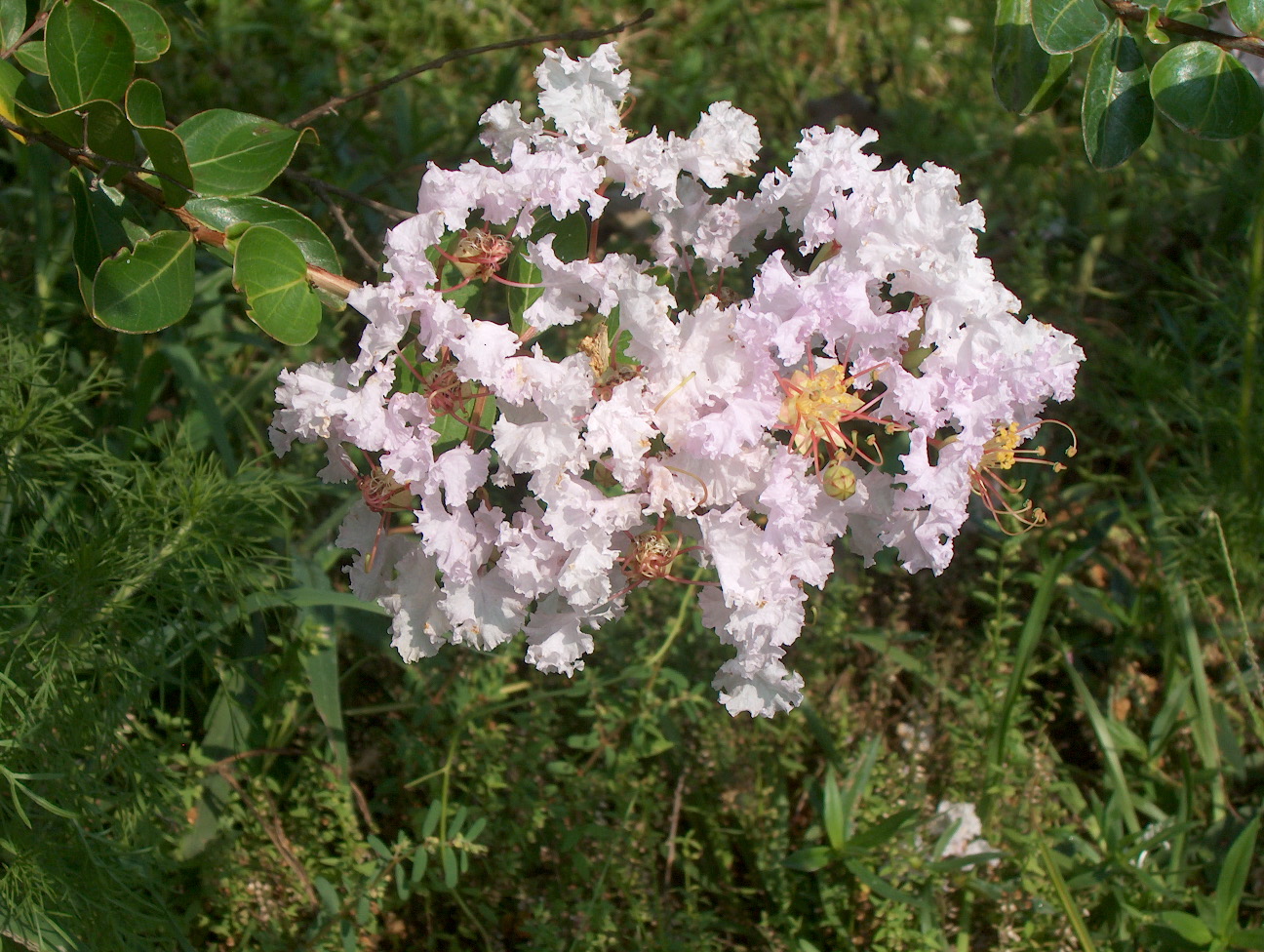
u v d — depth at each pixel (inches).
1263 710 21.5
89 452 18.9
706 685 20.0
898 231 11.6
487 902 18.8
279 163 13.1
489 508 12.0
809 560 11.9
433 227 11.6
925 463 11.7
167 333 21.0
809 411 11.7
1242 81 13.4
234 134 13.1
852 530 12.9
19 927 15.5
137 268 12.1
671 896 19.5
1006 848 19.5
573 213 12.8
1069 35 13.3
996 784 19.6
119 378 20.2
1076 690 22.0
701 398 11.4
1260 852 20.3
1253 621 22.4
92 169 12.8
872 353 11.8
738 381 11.4
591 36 16.5
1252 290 22.5
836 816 18.1
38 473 17.8
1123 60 13.7
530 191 12.0
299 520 21.3
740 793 19.4
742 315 11.3
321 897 17.4
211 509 17.0
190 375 19.8
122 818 16.8
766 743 19.8
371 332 11.5
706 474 11.6
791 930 18.4
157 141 12.1
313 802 19.0
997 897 18.5
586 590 11.6
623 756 18.5
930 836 19.3
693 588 19.9
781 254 11.5
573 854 18.3
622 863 18.1
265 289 12.0
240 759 18.5
